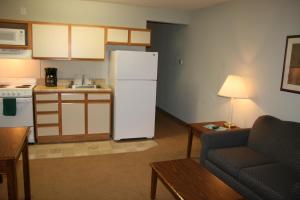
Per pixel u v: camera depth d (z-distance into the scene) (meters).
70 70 4.54
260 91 3.41
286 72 2.98
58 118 4.00
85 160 3.49
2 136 2.13
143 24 4.83
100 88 4.25
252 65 3.54
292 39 2.89
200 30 4.84
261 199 2.21
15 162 1.76
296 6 2.86
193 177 2.23
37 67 4.35
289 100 2.97
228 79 3.46
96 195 2.65
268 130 2.81
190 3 4.35
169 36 6.13
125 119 4.19
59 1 4.30
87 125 4.15
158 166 2.43
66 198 2.57
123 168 3.30
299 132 2.51
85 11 4.45
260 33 3.39
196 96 5.02
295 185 1.94
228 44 4.05
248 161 2.59
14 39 3.85
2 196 2.54
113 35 4.34
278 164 2.54
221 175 2.71
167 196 2.68
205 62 4.70
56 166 3.28
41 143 4.03
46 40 4.01
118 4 4.61
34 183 2.84
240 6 3.77
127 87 4.10
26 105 3.80
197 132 3.33
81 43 4.18
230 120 3.83
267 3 3.26
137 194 2.69
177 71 5.80
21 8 4.15
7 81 4.25
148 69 4.16
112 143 4.19
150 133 4.40
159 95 6.90
